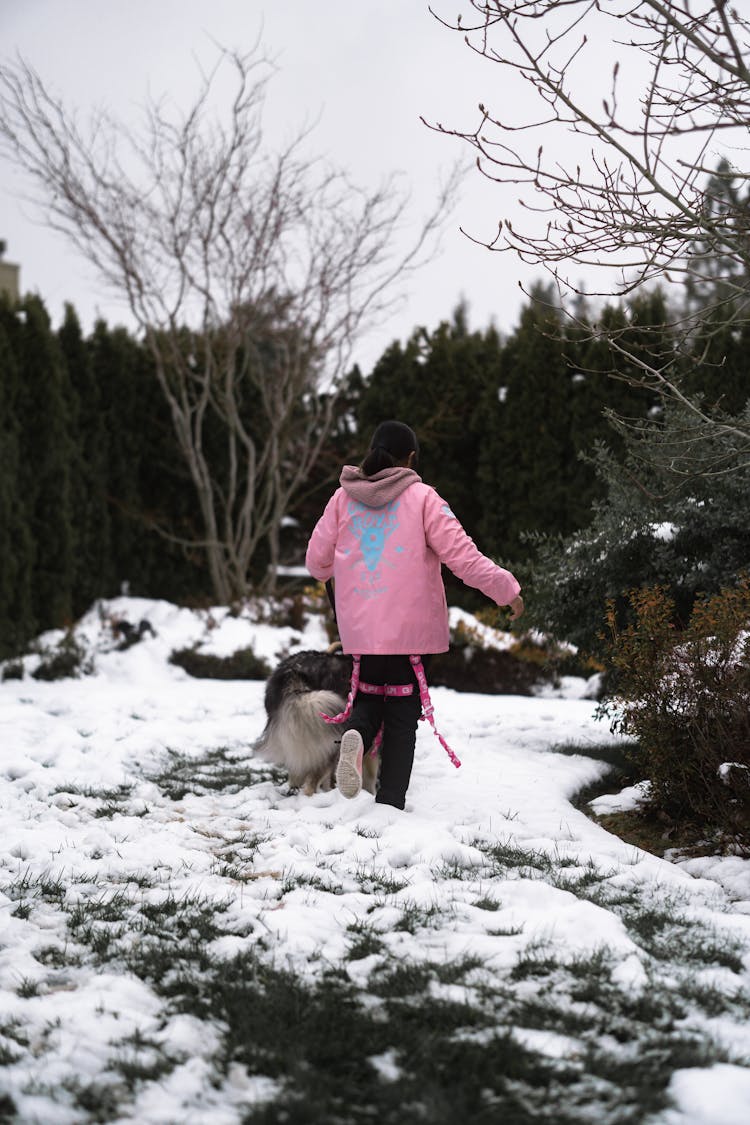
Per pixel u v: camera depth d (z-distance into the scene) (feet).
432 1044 7.47
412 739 15.25
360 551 14.85
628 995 8.47
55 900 11.28
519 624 19.94
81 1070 7.23
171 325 38.34
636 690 14.83
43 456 34.50
